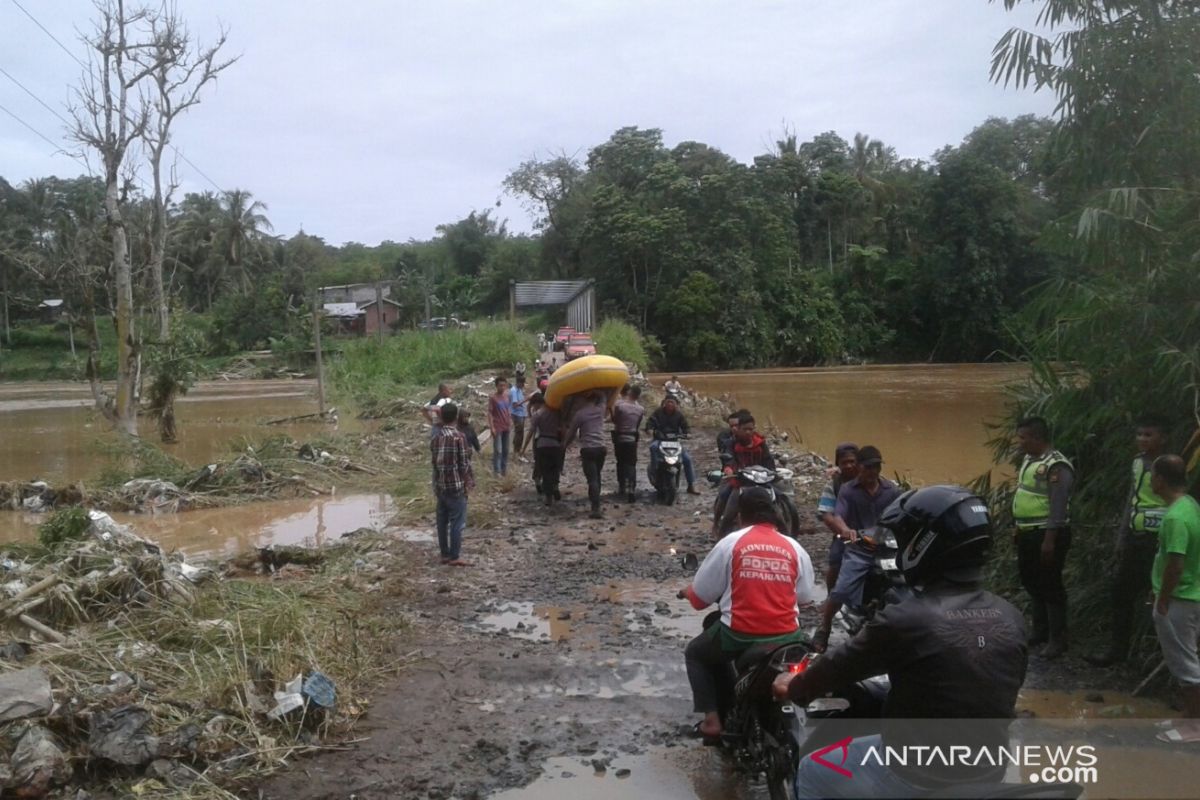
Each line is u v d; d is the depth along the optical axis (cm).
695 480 1667
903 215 7962
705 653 550
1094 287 748
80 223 2652
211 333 6944
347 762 548
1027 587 712
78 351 6894
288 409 3588
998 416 922
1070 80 816
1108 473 736
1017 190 6575
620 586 953
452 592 927
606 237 6944
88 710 530
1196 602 550
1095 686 644
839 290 7694
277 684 607
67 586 698
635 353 5128
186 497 1493
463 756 557
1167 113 789
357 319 7881
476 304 8362
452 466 1030
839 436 2427
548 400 1393
